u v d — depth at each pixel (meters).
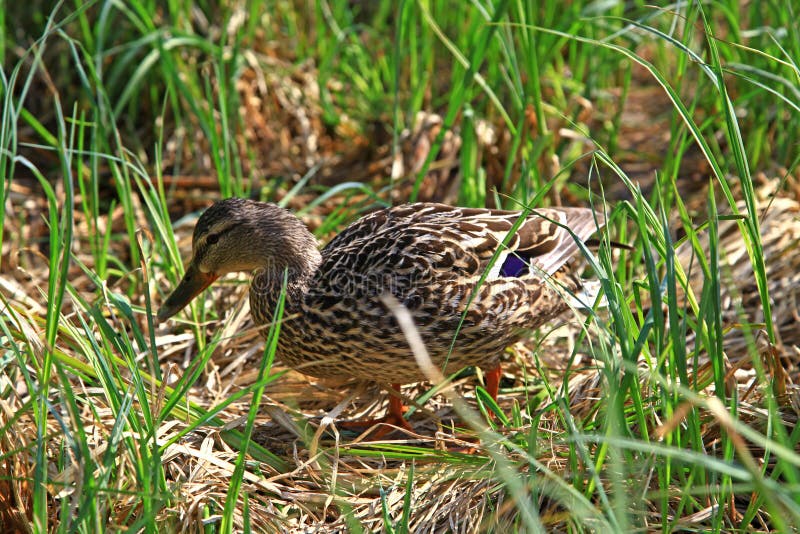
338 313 7.24
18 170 11.56
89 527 5.60
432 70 11.95
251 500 6.43
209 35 11.85
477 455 6.99
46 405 5.78
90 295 9.43
